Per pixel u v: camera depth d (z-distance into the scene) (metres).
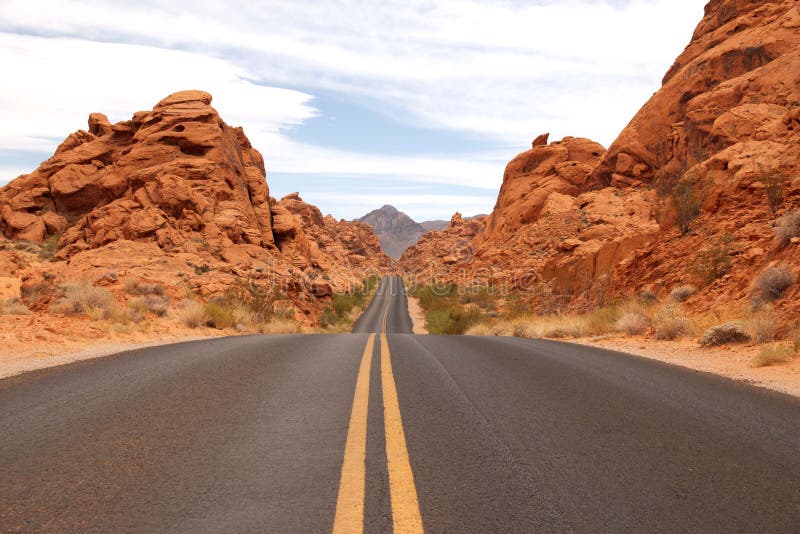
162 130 57.62
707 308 13.60
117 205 47.88
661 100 60.62
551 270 48.03
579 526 2.32
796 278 11.12
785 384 6.27
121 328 11.66
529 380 5.91
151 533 2.20
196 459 3.15
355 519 2.34
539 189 82.38
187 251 42.97
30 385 5.28
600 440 3.66
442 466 3.08
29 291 15.99
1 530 2.21
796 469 3.13
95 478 2.82
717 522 2.39
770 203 17.12
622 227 51.75
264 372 6.15
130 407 4.40
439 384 5.60
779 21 49.59
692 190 21.86
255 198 64.94
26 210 60.00
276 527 2.26
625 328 13.70
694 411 4.57
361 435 3.68
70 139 68.69
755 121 38.53
